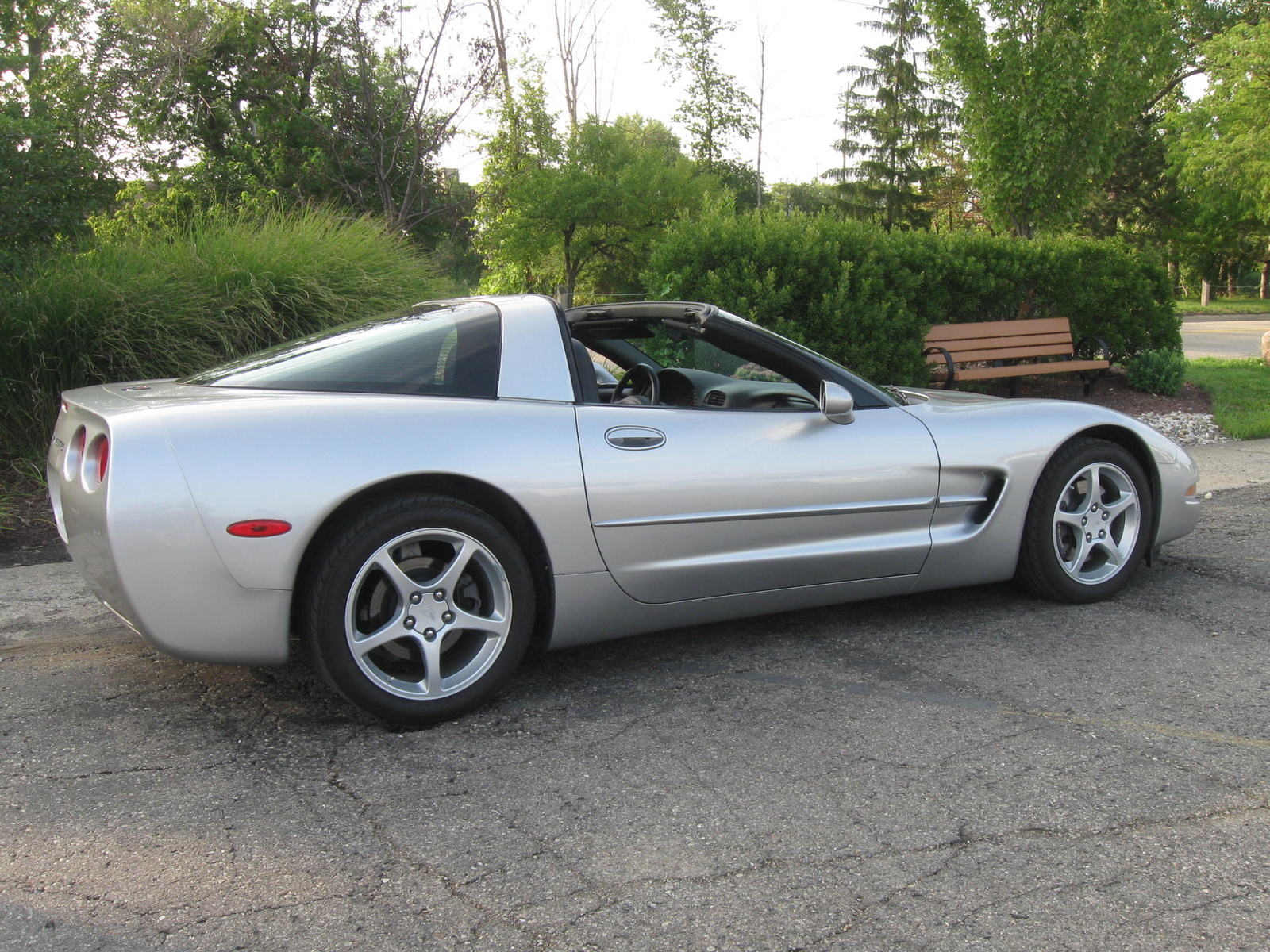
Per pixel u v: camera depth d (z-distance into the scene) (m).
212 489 2.47
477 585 2.86
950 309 10.02
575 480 2.88
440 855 2.08
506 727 2.75
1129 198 48.16
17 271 6.63
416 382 2.83
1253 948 1.76
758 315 7.82
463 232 21.36
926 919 1.85
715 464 3.10
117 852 2.07
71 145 8.34
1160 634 3.52
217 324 6.50
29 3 14.79
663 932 1.81
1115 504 3.87
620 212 20.59
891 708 2.88
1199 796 2.34
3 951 1.73
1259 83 32.25
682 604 3.17
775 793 2.36
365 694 2.63
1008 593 4.04
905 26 42.00
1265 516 5.37
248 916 1.85
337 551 2.56
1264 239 47.31
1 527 4.88
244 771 2.46
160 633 2.49
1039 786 2.39
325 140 18.64
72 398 2.96
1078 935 1.80
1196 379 11.85
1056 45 12.39
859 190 43.22
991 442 3.62
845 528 3.37
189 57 20.86
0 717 2.79
